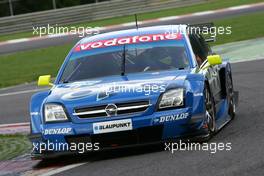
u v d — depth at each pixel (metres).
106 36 17.88
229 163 12.92
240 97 23.41
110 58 16.70
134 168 13.37
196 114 14.60
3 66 47.00
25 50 55.56
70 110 14.66
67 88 15.66
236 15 61.03
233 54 38.66
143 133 14.41
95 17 74.94
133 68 16.27
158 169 13.00
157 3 77.56
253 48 39.81
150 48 16.81
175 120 14.38
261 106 20.83
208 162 13.16
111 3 75.75
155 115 14.37
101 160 14.74
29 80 39.41
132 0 76.69
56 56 48.41
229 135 15.99
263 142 14.69
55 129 14.66
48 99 15.14
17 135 20.95
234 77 29.27
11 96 33.38
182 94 14.55
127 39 17.36
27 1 83.94
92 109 14.54
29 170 14.86
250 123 17.73
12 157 16.91
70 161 15.16
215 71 17.94
